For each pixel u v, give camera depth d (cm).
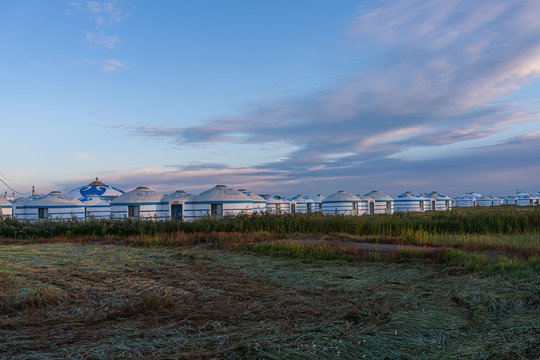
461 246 1239
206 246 1438
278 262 1072
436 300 666
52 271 919
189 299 682
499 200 8169
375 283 802
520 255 1036
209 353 438
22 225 2086
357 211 5244
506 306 614
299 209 6400
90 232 1959
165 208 3716
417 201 5975
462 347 467
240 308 624
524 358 428
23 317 584
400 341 488
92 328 531
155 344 469
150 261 1088
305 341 476
